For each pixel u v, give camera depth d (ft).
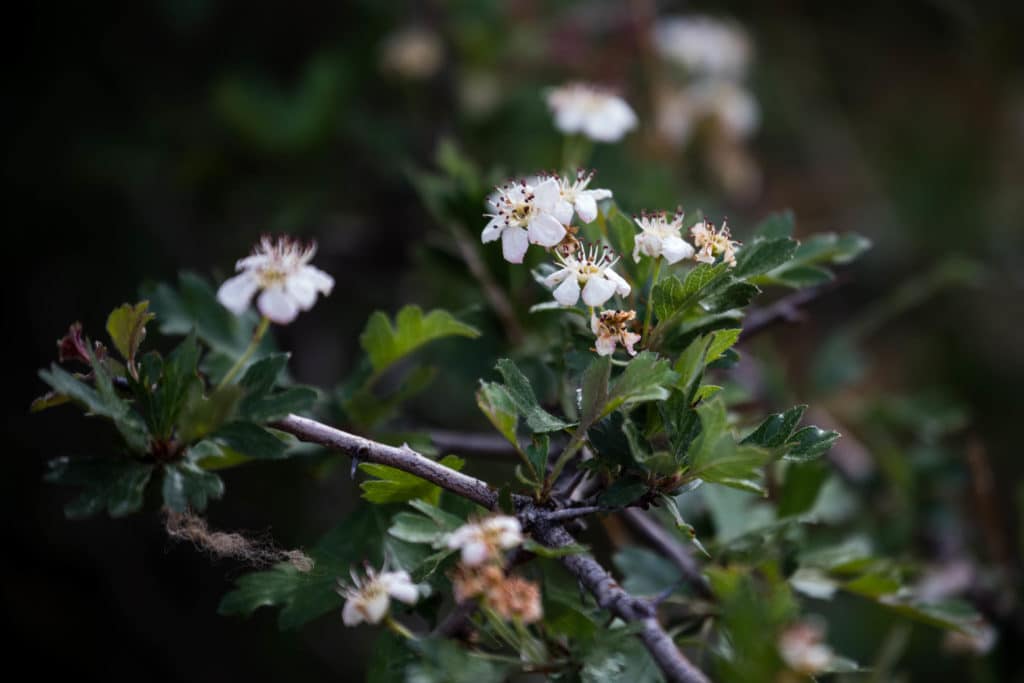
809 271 1.24
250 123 1.82
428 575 1.11
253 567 1.19
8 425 1.95
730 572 1.14
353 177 1.89
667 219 1.21
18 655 1.94
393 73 1.84
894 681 1.45
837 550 1.28
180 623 2.03
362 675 2.04
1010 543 1.83
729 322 1.15
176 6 1.90
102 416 1.11
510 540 1.07
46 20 1.90
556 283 1.12
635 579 1.28
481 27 1.92
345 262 1.89
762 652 1.05
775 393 1.59
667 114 1.87
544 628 1.14
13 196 1.87
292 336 1.91
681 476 1.10
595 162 1.63
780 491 1.34
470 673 1.09
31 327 1.93
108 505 1.09
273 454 1.11
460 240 1.39
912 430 1.94
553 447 1.20
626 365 1.11
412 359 1.68
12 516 1.95
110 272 1.92
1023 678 1.52
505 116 1.87
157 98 1.97
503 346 1.35
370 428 1.29
